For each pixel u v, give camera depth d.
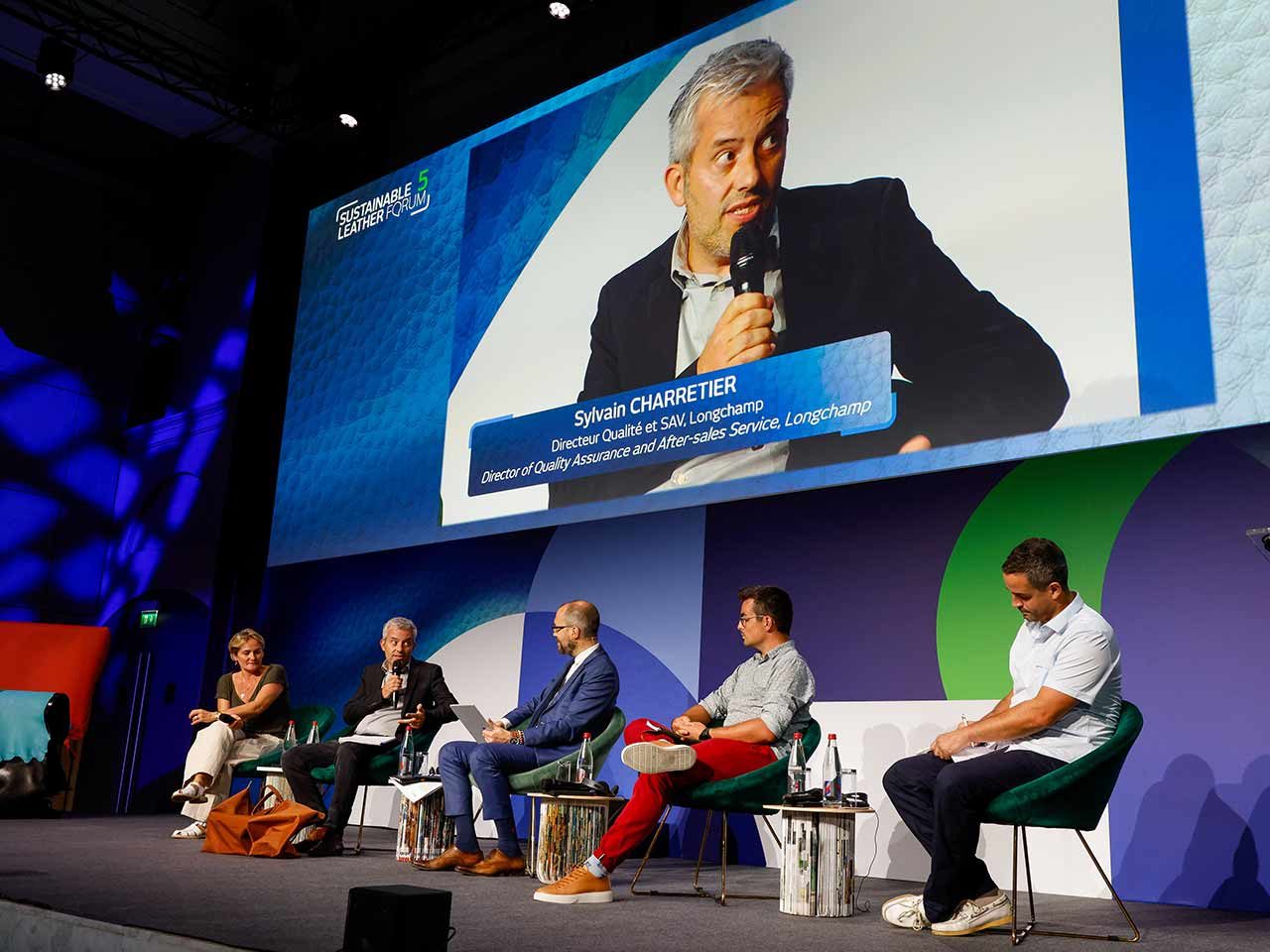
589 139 5.15
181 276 8.36
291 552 5.98
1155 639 3.56
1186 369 3.18
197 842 4.36
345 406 5.95
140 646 7.68
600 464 4.67
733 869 4.12
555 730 3.59
